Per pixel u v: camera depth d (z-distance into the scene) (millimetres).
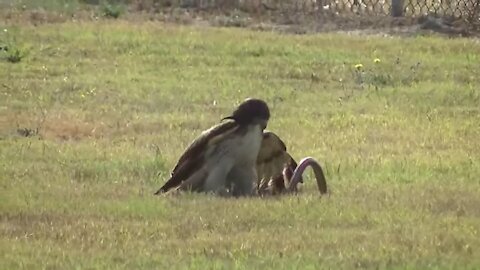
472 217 16141
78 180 18453
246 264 13438
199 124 23812
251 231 15125
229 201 16844
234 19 37969
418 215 16062
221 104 26172
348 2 39344
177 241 14570
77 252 14008
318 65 31188
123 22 36375
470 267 13531
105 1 39312
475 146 21828
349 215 15953
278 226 15438
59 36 33406
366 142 22078
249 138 17344
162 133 22828
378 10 39312
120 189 17703
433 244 14484
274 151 17875
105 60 31156
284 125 23562
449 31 36969
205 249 14141
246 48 32875
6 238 14680
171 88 27891
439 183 18406
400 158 20469
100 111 25094
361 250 14156
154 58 31516
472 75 30578
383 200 17078
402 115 25219
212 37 34219
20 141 21688
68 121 23922
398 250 14188
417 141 22250
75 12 37812
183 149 21016
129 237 14750
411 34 36469
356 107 26125
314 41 34188
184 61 31297
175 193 17422
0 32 33531
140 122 23922
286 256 13836
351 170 19391
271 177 18031
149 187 18000
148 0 39719
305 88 28438
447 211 16516
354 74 30125
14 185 17828
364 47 33531
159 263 13516
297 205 16516
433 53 33125
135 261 13578
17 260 13617
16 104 25609
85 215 15953
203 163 17547
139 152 20719
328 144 21719
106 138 22344
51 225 15375
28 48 31875
